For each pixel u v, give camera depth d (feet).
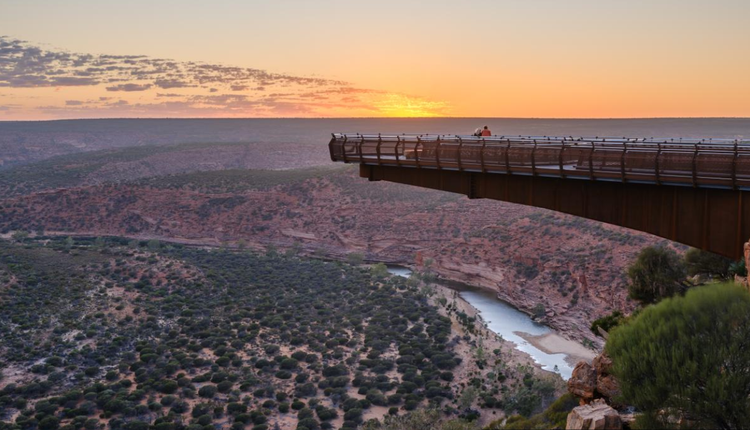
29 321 428.56
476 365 381.19
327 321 476.13
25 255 579.89
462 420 274.98
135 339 416.87
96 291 503.20
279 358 385.09
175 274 569.64
